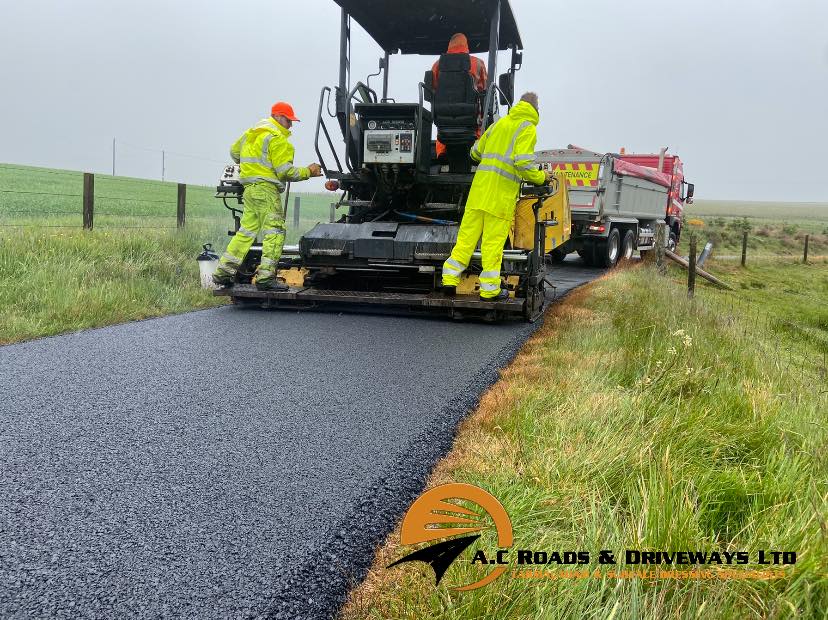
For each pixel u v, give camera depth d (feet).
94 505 8.65
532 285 24.14
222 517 8.46
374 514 8.81
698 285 53.98
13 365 15.44
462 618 6.45
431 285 26.17
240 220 26.76
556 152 48.88
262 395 13.78
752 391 14.23
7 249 26.50
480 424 12.35
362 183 26.53
